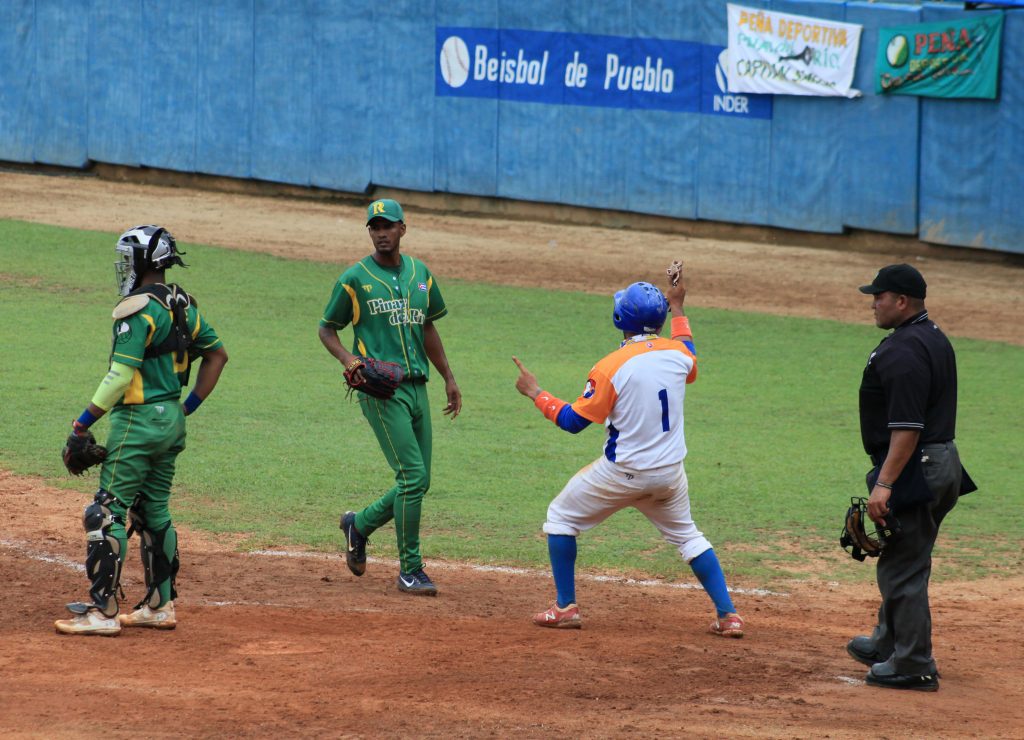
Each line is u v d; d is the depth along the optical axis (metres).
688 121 104.25
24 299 71.44
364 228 108.06
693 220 106.00
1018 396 57.28
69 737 18.33
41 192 122.00
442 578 31.27
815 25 96.31
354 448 44.19
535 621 26.66
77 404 48.38
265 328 66.94
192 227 104.88
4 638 23.47
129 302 23.19
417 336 29.83
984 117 90.69
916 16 92.25
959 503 40.88
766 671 23.38
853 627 28.19
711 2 101.19
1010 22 88.50
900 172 95.19
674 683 22.22
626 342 25.45
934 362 22.16
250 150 126.19
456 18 113.56
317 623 26.02
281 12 122.00
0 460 40.41
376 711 19.97
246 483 39.38
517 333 68.62
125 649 23.11
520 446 45.91
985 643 27.25
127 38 131.00
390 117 118.62
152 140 131.50
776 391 57.19
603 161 109.00
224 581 29.61
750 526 37.41
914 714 21.14
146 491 24.42
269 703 20.23
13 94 138.75
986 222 91.81
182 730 18.83
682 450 25.55
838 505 39.72
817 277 89.31
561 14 108.56
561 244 101.88
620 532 36.94
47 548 31.22
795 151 99.56
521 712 20.17
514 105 112.38
